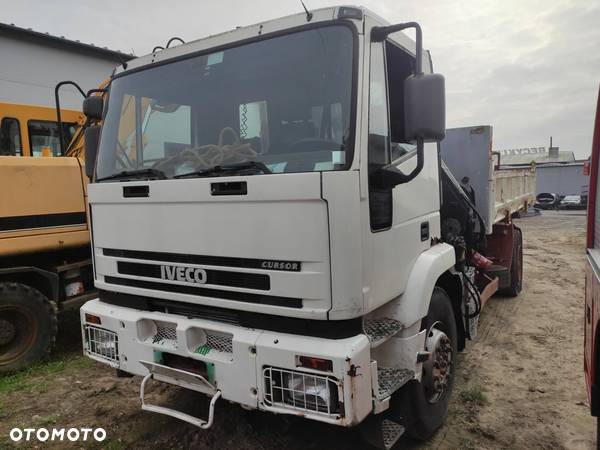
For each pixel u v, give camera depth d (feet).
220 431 11.60
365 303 8.29
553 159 148.77
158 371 9.82
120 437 11.52
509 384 14.29
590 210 10.26
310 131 8.54
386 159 9.18
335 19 8.61
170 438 11.41
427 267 10.55
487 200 18.03
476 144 18.03
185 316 9.80
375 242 8.73
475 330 15.66
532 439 11.34
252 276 8.64
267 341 8.36
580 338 18.24
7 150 21.66
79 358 16.97
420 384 10.46
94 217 11.18
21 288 15.88
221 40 9.87
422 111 8.05
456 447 11.02
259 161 8.89
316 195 7.84
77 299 17.71
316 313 8.00
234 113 9.43
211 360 9.01
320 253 7.93
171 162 10.00
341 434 11.44
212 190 8.89
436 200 12.16
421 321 10.48
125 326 10.27
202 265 9.22
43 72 22.82
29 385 14.52
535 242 47.73
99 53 24.86
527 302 23.36
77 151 18.31
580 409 12.75
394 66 9.95
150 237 9.98
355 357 7.82
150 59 10.96
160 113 10.42
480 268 17.56
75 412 12.80
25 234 15.99
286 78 8.96
